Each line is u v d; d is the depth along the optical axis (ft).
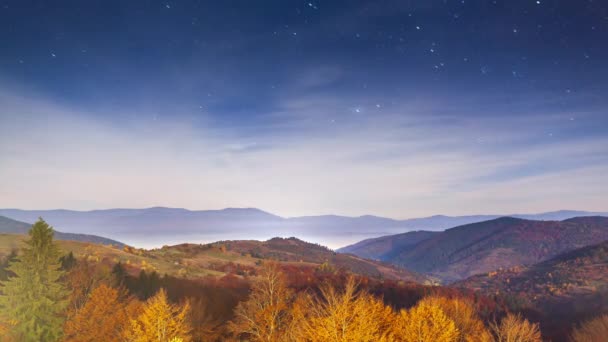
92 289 130.52
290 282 322.34
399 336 75.56
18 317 110.73
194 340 129.29
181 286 214.28
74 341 111.65
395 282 433.89
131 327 100.32
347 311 67.67
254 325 102.58
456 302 122.42
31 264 113.80
